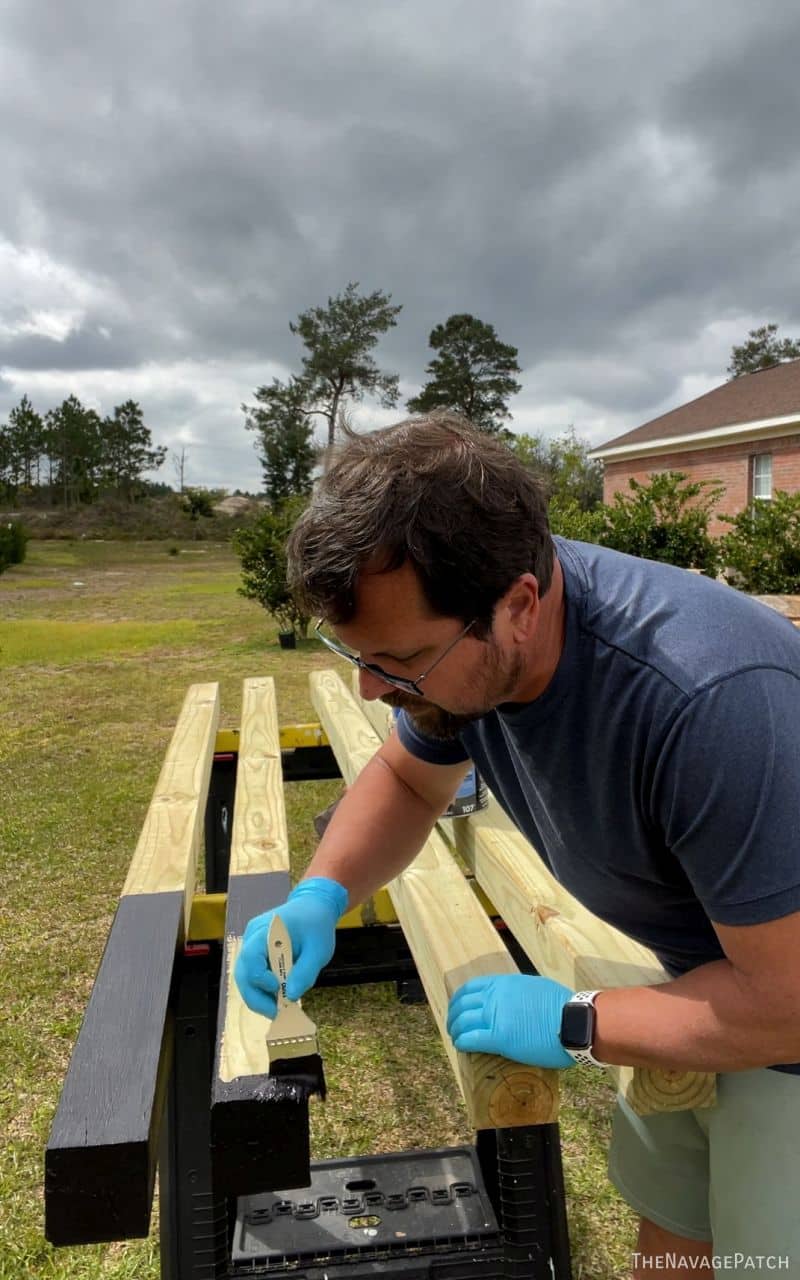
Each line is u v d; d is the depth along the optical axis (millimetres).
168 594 18531
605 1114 2588
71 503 67062
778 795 890
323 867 1368
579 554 1132
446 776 1424
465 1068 1114
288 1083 1003
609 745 999
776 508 9453
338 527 913
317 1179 1859
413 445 949
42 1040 2885
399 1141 2459
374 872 1420
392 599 931
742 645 959
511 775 1270
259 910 1433
